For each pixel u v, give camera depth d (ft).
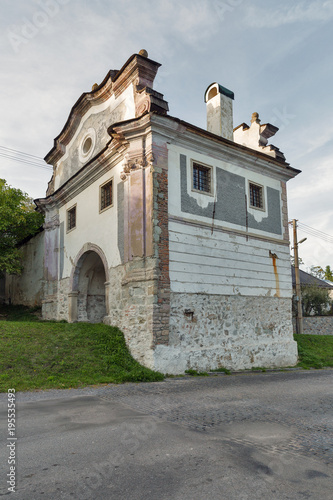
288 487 10.93
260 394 24.90
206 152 41.11
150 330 32.99
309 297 87.86
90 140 49.32
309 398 23.95
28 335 35.88
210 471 11.96
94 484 11.01
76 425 16.71
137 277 34.78
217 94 49.21
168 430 16.10
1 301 81.46
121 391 25.27
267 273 45.55
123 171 38.50
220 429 16.39
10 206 62.75
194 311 36.32
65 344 34.37
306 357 48.14
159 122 35.81
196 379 31.71
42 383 26.35
